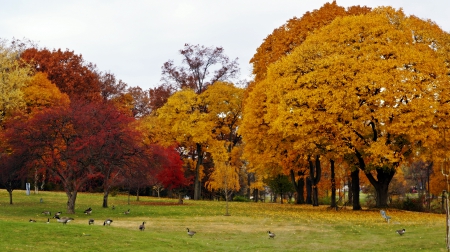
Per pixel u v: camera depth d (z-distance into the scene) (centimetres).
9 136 3728
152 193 8062
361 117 3738
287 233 2880
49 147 3719
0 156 4312
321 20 4809
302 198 5947
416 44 4019
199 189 6738
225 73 7231
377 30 3938
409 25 4141
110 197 6212
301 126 3869
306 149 4128
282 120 3875
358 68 3769
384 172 4403
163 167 4825
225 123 6825
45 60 6969
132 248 2105
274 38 5397
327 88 3788
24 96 5619
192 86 7319
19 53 7050
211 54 7175
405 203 5125
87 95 7006
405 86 3622
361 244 2473
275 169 5519
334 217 3738
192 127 6309
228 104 6569
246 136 4728
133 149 3947
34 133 3634
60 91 6688
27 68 5612
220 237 2716
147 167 4072
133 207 4538
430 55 3906
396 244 2422
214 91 6538
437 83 3744
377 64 3722
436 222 3325
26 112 5322
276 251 2248
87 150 3675
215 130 6744
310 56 4047
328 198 7069
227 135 7706
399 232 2686
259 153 4819
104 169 4338
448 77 3872
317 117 3812
